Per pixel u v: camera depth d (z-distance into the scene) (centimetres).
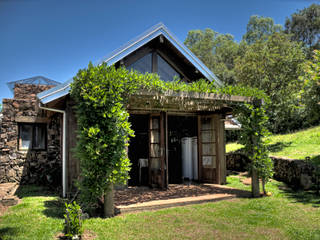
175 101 618
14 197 593
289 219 437
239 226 408
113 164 460
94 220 438
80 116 486
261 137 640
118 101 495
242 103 646
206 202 577
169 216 464
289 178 779
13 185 788
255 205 531
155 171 766
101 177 459
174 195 632
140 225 416
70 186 641
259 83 1365
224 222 429
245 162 1073
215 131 832
